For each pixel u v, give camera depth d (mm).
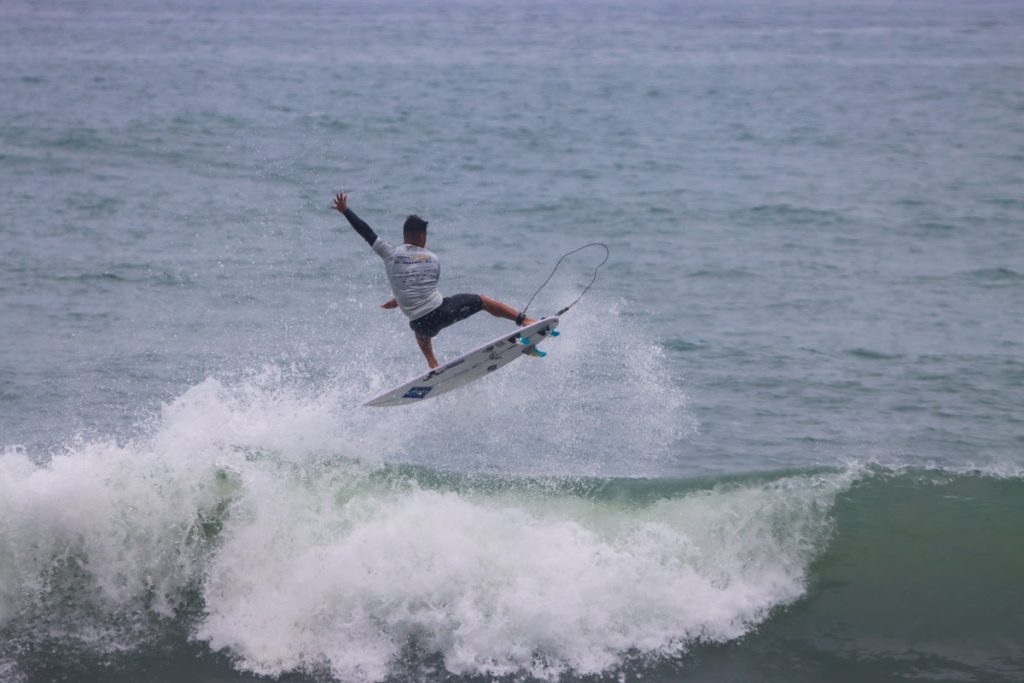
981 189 104062
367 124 139125
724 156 122812
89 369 53156
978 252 80125
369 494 34875
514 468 42406
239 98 163500
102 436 45469
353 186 100438
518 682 29516
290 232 82562
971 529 35562
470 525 32844
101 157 110250
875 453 44781
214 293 66562
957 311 65625
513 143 127812
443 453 43531
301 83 189000
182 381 51812
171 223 84125
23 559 32062
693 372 55000
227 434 37469
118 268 71125
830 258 78438
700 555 33375
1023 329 61938
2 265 70812
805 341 59969
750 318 64188
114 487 33281
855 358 57125
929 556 34125
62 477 32969
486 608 30984
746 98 177250
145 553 32562
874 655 30469
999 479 39031
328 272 71812
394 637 30781
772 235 85438
